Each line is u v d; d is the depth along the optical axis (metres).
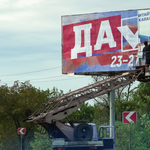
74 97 39.41
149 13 53.19
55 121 36.28
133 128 38.91
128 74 42.00
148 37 53.06
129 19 54.25
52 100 39.41
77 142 31.38
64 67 57.69
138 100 44.94
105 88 41.78
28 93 68.44
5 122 67.19
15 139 67.62
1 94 66.38
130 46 53.88
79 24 57.09
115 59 54.53
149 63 39.75
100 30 55.72
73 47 57.25
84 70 56.34
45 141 43.06
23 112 66.25
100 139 32.28
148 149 36.88
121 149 39.12
